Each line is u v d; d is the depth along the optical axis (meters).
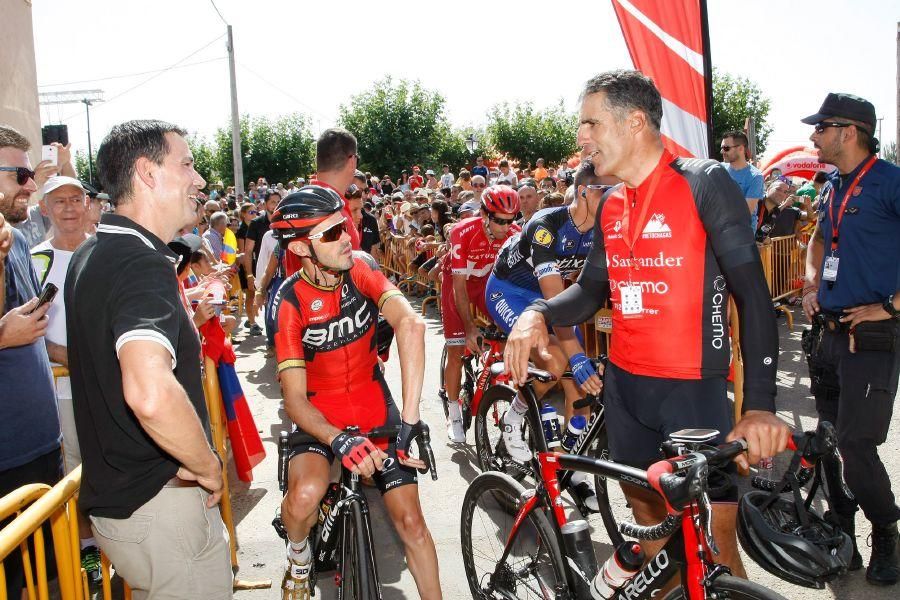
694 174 2.15
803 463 1.82
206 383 3.35
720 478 2.19
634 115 2.18
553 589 2.49
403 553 3.51
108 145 1.88
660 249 2.19
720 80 29.34
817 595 2.93
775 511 1.88
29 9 7.22
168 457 1.85
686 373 2.21
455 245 4.63
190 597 1.91
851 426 2.94
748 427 1.84
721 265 2.11
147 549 1.86
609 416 2.48
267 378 7.12
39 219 4.21
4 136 2.82
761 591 1.67
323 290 2.47
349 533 2.45
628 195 2.29
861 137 3.06
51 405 2.81
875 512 2.94
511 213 4.36
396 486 2.50
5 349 2.62
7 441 2.61
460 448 4.87
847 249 3.07
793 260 8.54
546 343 2.42
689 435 1.76
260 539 3.72
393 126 30.81
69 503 2.18
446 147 31.83
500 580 2.74
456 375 4.97
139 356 1.61
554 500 2.41
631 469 2.01
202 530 1.92
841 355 3.04
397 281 13.20
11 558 2.45
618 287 2.32
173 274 1.82
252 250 9.20
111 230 1.83
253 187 25.55
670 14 4.27
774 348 2.01
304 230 2.35
